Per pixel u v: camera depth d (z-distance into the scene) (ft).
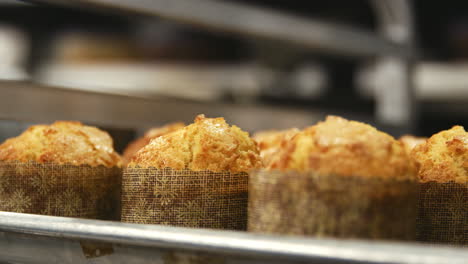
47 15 4.94
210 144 1.53
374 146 1.35
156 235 1.31
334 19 4.46
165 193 1.51
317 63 5.03
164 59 5.26
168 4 2.47
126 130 2.44
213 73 5.26
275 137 1.79
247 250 1.25
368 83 4.91
